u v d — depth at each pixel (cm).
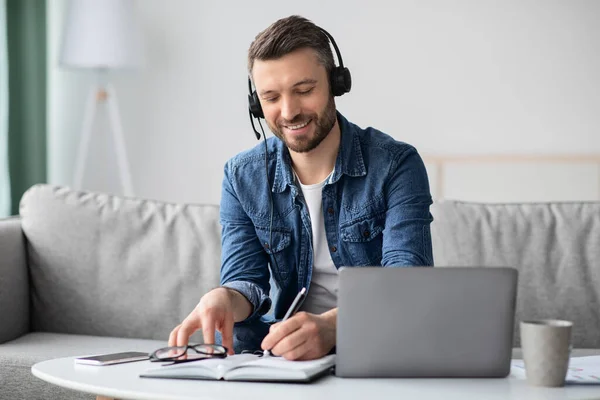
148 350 232
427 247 186
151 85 515
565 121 480
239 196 200
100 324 258
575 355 225
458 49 488
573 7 477
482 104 487
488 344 138
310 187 196
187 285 256
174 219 265
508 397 125
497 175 485
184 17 511
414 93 493
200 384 133
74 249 261
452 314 138
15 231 260
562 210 254
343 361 138
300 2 502
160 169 517
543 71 481
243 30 507
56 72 507
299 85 174
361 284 137
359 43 497
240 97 509
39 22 469
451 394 127
